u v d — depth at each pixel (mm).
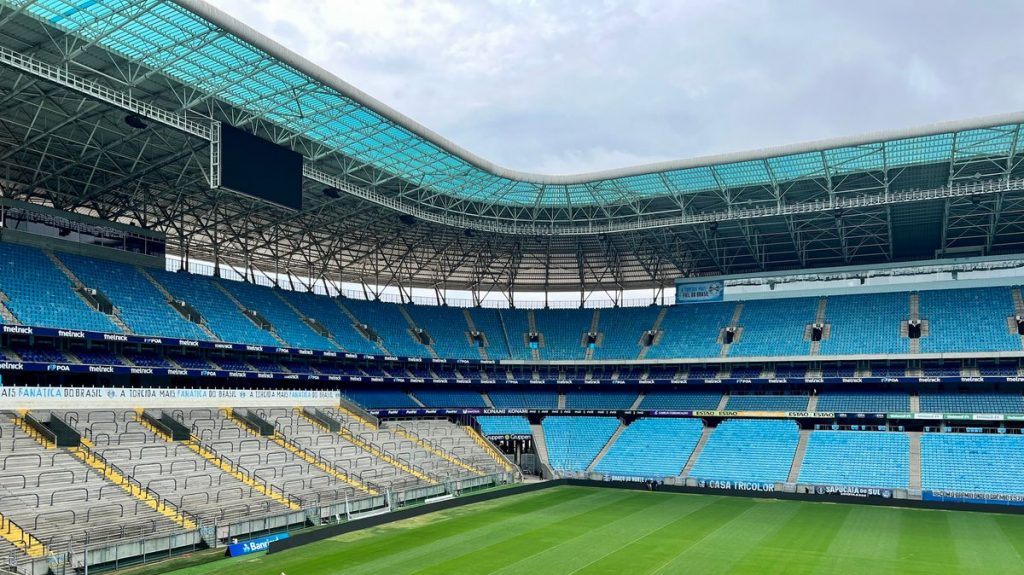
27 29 39469
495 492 63094
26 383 54625
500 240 85875
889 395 73062
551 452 79125
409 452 65938
